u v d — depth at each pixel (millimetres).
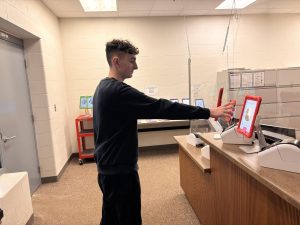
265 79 2715
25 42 3105
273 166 1083
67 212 2529
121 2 3635
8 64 2650
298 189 876
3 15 2156
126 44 1373
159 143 4676
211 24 4578
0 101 2416
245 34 4555
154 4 3779
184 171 2668
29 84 3166
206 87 4484
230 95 2574
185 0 3672
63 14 3986
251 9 4180
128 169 1328
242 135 1459
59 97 3859
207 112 1280
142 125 4527
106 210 1379
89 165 4020
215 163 1660
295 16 4445
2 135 2412
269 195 1063
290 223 943
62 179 3449
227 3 3906
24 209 2184
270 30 4516
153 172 3541
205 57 4660
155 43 4512
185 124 4660
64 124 4051
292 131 1521
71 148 4453
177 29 4527
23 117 2945
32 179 3055
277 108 2355
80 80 4395
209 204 1861
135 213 1380
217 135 1737
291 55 4488
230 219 1469
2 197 1819
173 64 4605
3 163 2400
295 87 2602
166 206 2549
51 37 3658
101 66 4402
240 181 1312
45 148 3303
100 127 1339
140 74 4539
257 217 1168
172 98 4672
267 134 1570
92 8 3889
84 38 4324
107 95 1276
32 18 2867
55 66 3762
